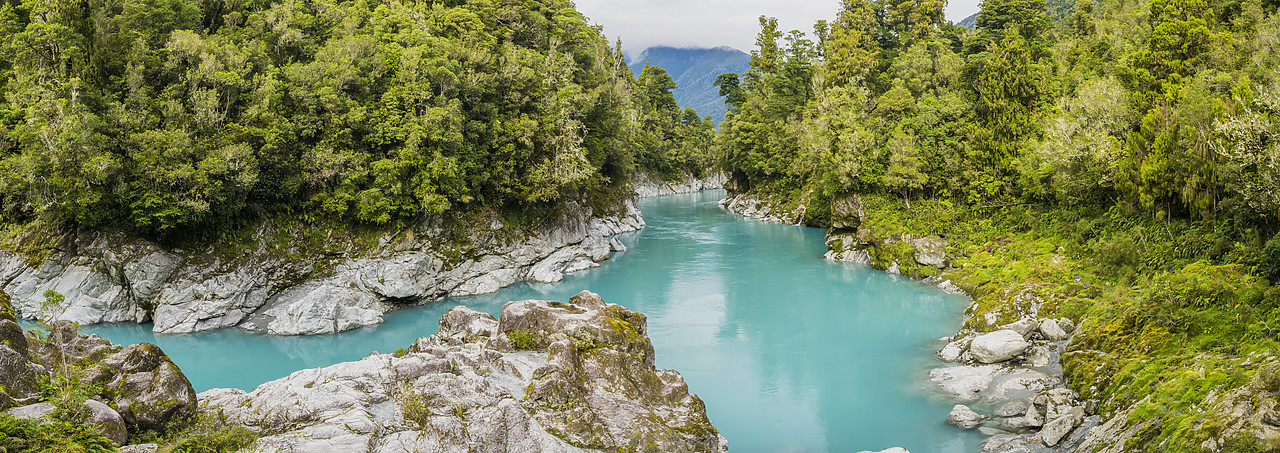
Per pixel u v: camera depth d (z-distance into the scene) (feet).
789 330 130.11
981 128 189.98
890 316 137.39
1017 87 187.93
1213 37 145.59
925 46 299.79
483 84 179.11
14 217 135.33
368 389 62.23
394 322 142.31
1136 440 66.13
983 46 289.94
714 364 112.16
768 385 102.27
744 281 173.68
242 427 54.70
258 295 143.33
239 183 136.77
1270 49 138.92
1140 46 192.75
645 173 474.08
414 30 179.42
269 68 154.30
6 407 47.73
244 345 126.93
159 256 135.54
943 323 130.21
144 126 132.98
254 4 179.83
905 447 80.02
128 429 52.70
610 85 251.60
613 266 197.88
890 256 179.63
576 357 71.20
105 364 56.59
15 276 130.31
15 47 130.82
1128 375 79.41
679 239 247.70
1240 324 83.66
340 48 160.76
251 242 146.82
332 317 135.64
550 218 195.31
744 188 365.81
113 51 141.28
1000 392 91.09
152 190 127.54
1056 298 116.06
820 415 90.68
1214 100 118.01
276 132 144.25
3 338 52.85
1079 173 149.38
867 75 287.69
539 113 191.11
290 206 152.97
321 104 154.92
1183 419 64.03
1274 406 57.47
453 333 84.38
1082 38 264.52
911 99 225.97
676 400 73.26
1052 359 98.68
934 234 176.76
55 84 129.70
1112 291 111.96
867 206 202.18
